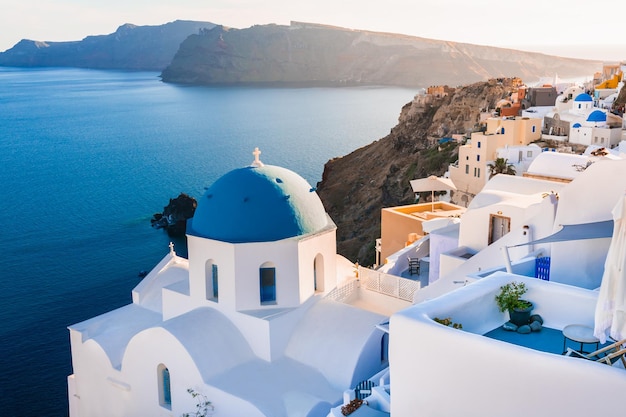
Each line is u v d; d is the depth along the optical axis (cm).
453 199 7431
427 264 3200
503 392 992
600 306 1081
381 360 2262
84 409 2720
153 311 2823
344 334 2222
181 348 2189
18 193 13588
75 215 11406
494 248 2188
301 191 2392
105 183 14812
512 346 988
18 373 4981
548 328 1305
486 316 1305
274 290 2333
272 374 2173
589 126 7619
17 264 8312
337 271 2678
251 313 2277
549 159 2900
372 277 2567
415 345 1098
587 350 1208
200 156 19325
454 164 7919
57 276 7762
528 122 7781
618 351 1002
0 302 6775
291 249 2288
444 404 1070
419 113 11775
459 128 10725
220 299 2334
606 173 1614
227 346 2242
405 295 2467
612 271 1067
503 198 2505
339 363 2158
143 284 2933
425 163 8819
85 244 9344
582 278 1667
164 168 17112
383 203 9106
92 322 2780
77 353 2716
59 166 17350
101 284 7450
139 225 10494
